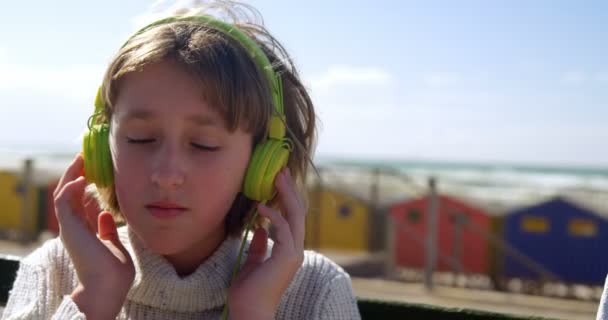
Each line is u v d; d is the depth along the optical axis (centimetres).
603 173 3594
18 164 1250
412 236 1036
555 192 1028
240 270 151
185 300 148
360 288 945
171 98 128
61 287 160
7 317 158
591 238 988
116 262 143
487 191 1071
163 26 135
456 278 1020
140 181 130
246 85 132
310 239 1077
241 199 150
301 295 162
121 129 132
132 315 151
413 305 193
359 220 1066
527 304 913
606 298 153
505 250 1011
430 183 982
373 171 1076
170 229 131
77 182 146
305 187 156
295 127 155
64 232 143
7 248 1154
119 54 132
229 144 133
